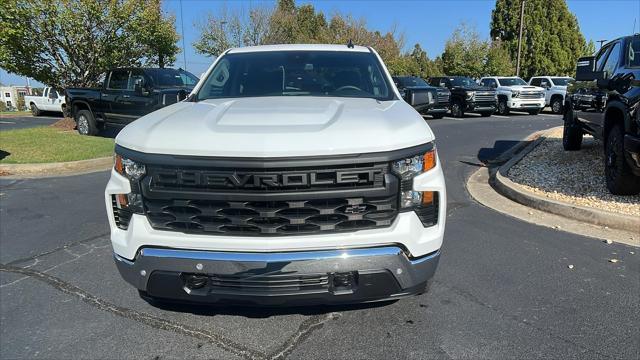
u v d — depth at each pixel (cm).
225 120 281
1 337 309
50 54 1362
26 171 855
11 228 527
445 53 3859
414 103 411
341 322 321
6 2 1199
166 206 262
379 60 433
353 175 251
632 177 561
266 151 245
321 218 255
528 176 735
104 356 287
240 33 3338
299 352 289
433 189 273
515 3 4209
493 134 1373
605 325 315
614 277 388
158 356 287
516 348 290
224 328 316
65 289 375
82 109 1299
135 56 1468
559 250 449
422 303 345
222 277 259
